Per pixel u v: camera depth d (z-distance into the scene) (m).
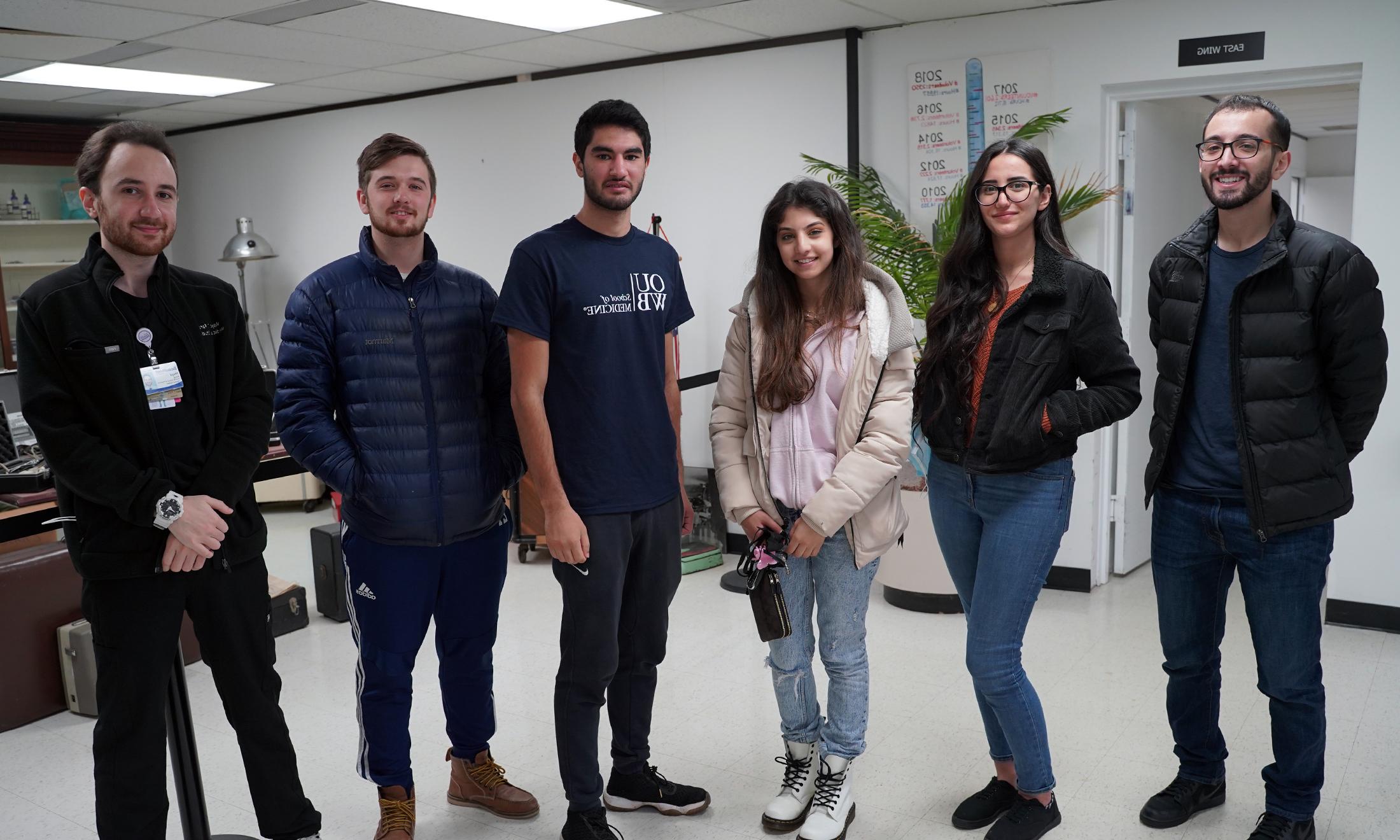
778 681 2.61
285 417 2.41
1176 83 4.27
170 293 2.15
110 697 2.16
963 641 4.00
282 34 4.60
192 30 4.46
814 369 2.44
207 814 2.50
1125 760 2.98
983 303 2.38
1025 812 2.52
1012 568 2.36
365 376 2.43
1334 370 2.28
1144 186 4.61
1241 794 2.76
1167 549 2.51
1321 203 9.01
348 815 2.80
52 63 5.11
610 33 4.80
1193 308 2.38
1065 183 4.48
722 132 5.22
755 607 2.48
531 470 2.37
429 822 2.76
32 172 7.22
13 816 2.88
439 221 6.32
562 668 2.48
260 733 2.36
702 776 2.97
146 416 2.10
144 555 2.12
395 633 2.52
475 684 2.72
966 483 2.42
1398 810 2.66
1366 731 3.13
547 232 2.38
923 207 4.75
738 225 5.25
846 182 4.80
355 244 6.78
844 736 2.56
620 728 2.71
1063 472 2.37
